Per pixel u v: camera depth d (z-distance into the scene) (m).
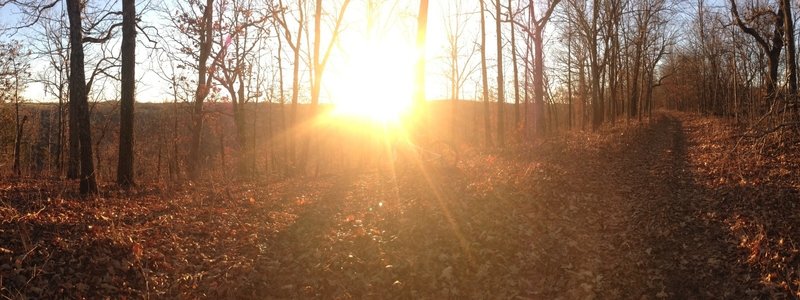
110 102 29.73
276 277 6.90
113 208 10.00
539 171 12.88
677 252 7.77
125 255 6.80
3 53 25.19
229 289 6.27
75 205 10.07
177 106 30.08
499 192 10.63
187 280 6.51
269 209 11.02
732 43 36.34
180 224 8.65
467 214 9.27
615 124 34.12
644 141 25.31
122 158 14.02
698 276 6.86
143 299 5.98
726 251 7.52
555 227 8.94
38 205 9.16
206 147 33.19
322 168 27.48
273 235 8.67
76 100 12.06
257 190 14.52
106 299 5.83
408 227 8.88
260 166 29.06
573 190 11.52
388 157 18.83
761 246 7.19
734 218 8.88
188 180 18.00
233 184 16.61
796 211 8.68
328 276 6.94
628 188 12.50
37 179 17.39
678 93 65.50
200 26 20.48
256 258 7.41
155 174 25.98
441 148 16.75
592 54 30.06
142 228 8.03
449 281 6.83
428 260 7.43
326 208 11.17
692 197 11.23
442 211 9.52
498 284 6.81
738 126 25.31
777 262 6.63
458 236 8.20
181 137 30.92
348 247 7.99
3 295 5.50
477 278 6.96
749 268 6.77
